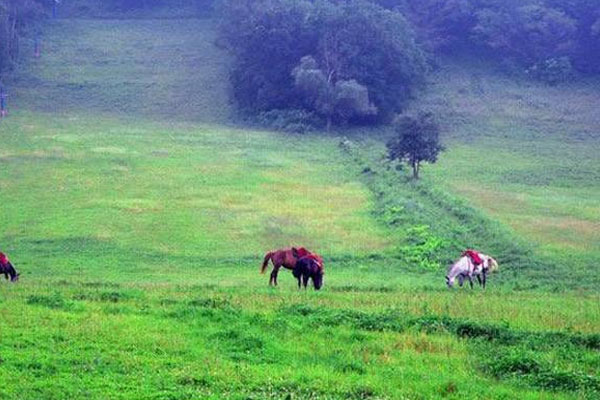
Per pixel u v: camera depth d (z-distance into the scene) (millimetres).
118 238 48094
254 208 56875
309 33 101688
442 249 45062
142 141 83188
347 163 75750
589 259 42750
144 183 64375
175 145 81750
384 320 22688
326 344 20281
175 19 141625
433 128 67938
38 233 48812
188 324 21844
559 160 80562
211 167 71375
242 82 105062
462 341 20953
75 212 54406
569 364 18812
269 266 42438
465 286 35875
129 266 41781
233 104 105688
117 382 16453
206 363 18016
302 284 34688
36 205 56406
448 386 16703
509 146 86750
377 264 43188
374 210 56406
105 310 23500
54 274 38844
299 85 95375
